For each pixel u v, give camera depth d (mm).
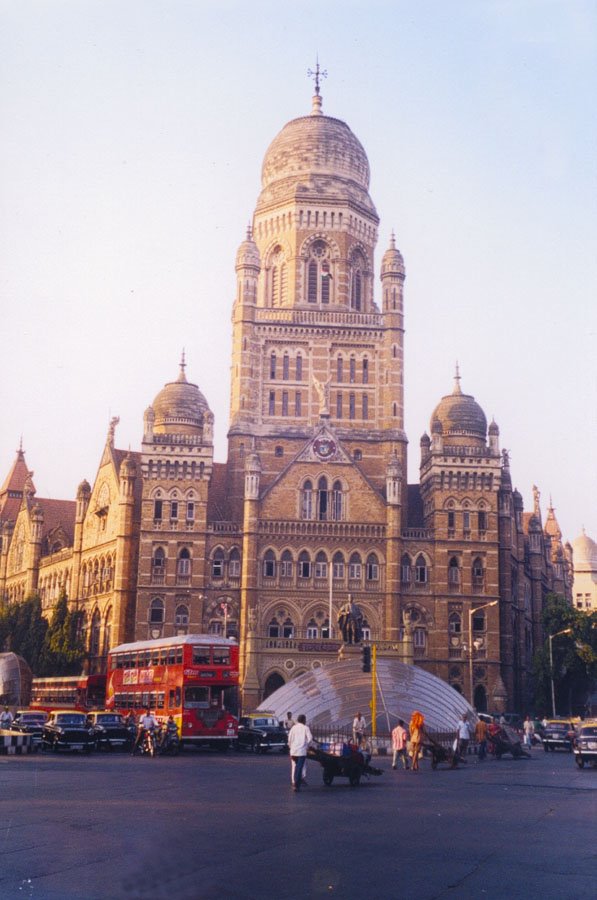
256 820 27031
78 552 124188
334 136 126000
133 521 112750
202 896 17000
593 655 109188
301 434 116125
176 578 107562
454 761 51281
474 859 21219
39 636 121688
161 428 113562
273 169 126562
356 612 93688
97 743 64500
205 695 66188
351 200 124125
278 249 124750
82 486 126312
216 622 107875
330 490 110625
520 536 127438
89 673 115812
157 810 28844
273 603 107188
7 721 75562
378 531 109812
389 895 17438
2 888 17375
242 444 115188
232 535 109625
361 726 58312
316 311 119312
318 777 43969
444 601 109500
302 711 77312
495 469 112875
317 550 109000
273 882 18359
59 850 21266
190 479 110062
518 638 120375
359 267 125375
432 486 113250
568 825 26938
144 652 73312
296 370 118188
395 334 119250
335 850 22125
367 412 117875
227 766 50531
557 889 18016
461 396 118062
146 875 18703
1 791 34406
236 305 119688
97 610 117312
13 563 146875
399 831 25438
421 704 77312
